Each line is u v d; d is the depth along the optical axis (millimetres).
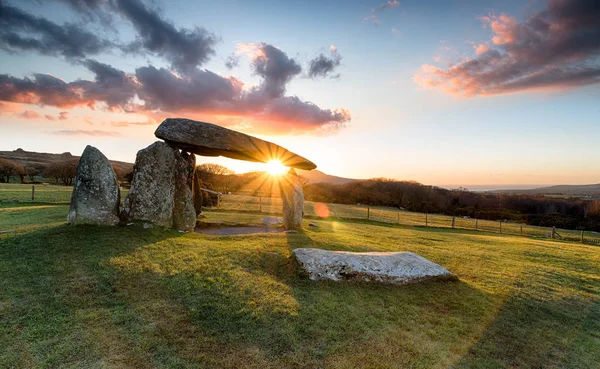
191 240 11250
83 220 10883
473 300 7621
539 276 9992
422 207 58188
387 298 7410
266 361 4938
